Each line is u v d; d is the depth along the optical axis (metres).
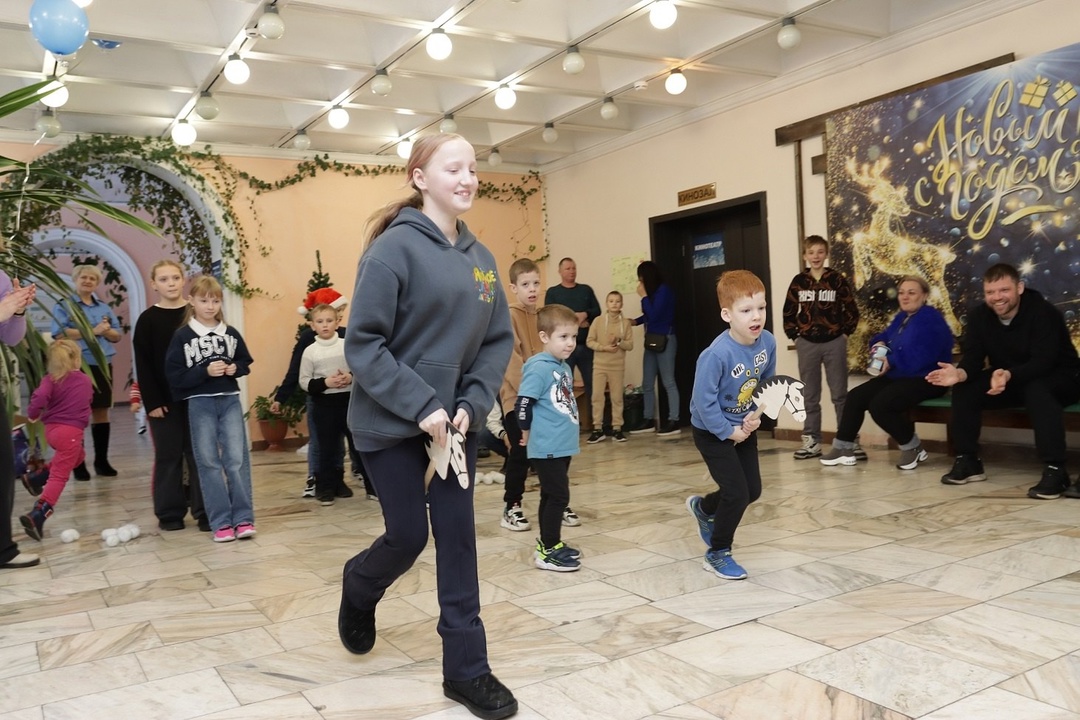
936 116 5.85
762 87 7.18
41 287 4.54
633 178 8.70
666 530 4.07
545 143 9.20
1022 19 5.42
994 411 4.96
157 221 8.66
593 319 8.30
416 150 2.16
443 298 2.06
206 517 4.62
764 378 3.27
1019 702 2.01
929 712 1.98
